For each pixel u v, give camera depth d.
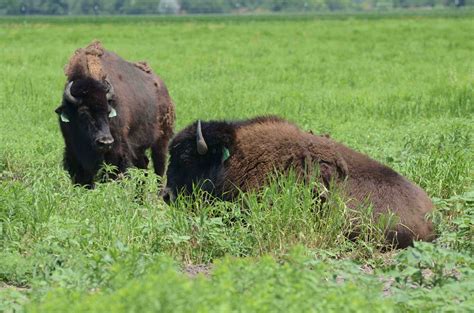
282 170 19.06
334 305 10.77
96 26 116.62
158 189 21.47
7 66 56.50
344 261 14.85
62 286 12.80
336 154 19.20
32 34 90.62
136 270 13.18
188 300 9.75
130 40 82.50
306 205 17.84
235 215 17.98
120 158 24.77
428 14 172.12
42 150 28.08
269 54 69.06
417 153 25.41
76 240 16.27
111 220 17.72
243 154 19.38
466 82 46.66
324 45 77.25
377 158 25.25
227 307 9.72
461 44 74.06
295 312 10.41
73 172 24.83
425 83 48.78
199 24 124.44
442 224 19.08
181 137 20.12
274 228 17.55
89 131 23.59
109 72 25.34
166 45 76.69
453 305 12.58
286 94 43.69
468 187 21.22
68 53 67.00
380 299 12.45
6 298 13.07
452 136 27.23
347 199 18.69
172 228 17.48
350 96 42.88
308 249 16.62
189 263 17.05
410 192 19.27
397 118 36.12
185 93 43.22
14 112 36.38
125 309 9.69
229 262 12.47
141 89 26.67
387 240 18.47
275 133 19.48
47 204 18.56
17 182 19.50
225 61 62.19
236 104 38.72
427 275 15.57
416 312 12.53
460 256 14.71
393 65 59.47
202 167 19.83
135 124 25.94
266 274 11.72
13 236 17.23
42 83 46.94
